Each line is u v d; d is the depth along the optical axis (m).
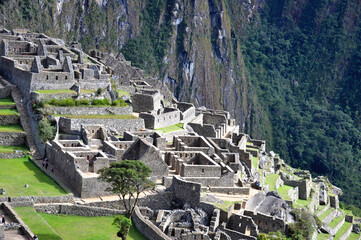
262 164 199.62
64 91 166.00
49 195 121.75
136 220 123.56
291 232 138.75
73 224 118.06
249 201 141.75
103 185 128.12
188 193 133.00
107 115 163.12
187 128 177.88
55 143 140.62
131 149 139.62
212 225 127.31
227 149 162.38
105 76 179.00
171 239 116.25
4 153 143.50
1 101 164.62
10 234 98.50
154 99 183.25
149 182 125.88
